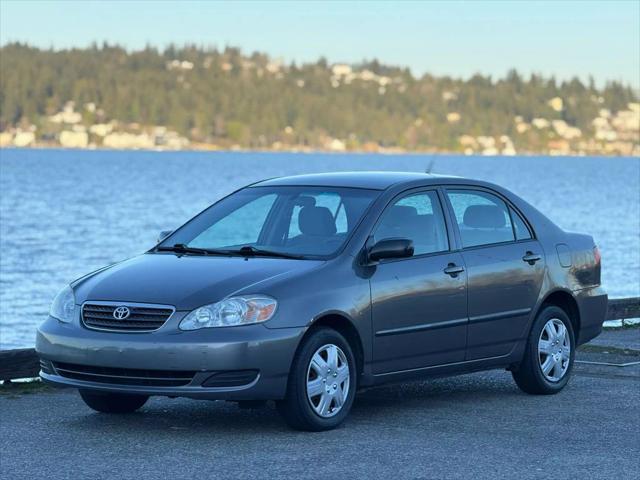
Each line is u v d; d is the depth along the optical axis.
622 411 8.07
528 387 8.80
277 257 7.72
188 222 8.46
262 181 8.74
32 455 6.68
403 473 6.20
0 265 40.50
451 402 8.46
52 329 7.40
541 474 6.19
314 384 7.29
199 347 6.94
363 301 7.56
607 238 51.59
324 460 6.51
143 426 7.56
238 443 6.99
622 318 13.30
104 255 44.25
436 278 8.03
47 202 77.50
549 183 126.62
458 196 8.55
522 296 8.66
